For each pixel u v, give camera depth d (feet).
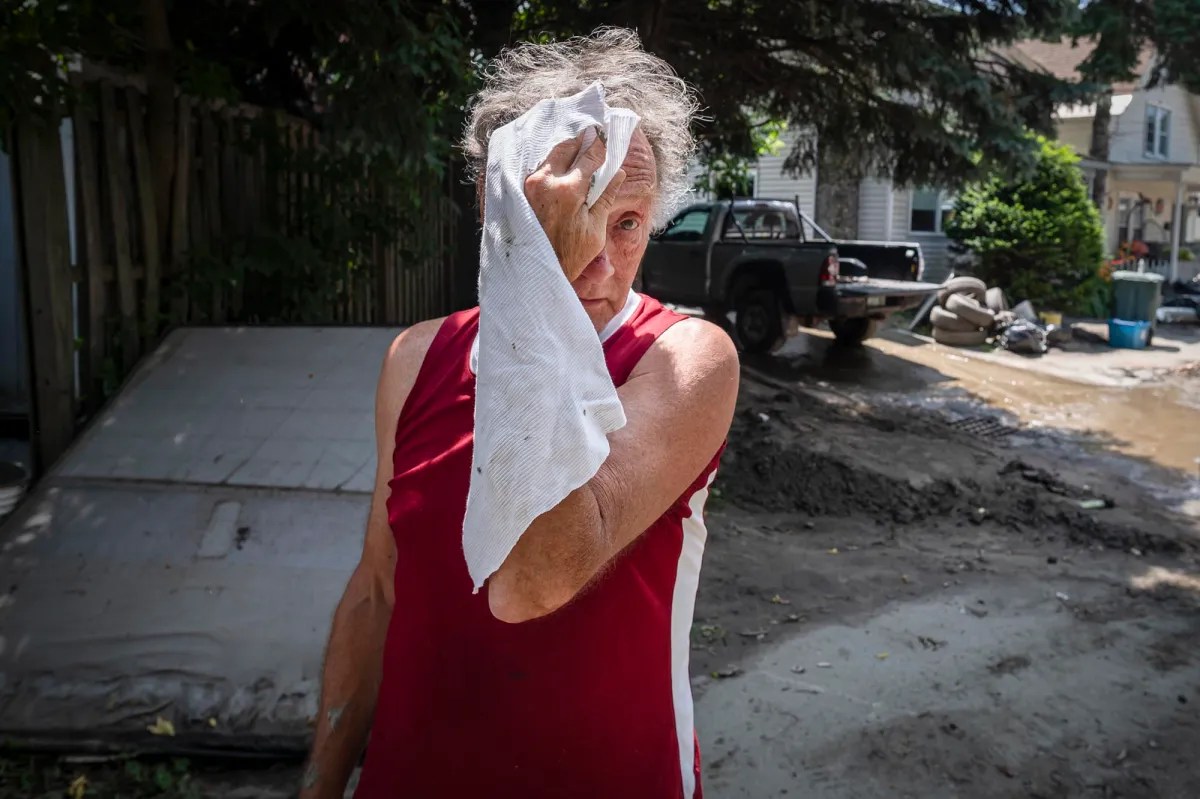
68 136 16.33
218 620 9.77
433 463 4.06
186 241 15.43
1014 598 16.05
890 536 19.51
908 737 11.35
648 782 4.14
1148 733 11.68
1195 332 55.57
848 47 26.96
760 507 21.25
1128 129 80.12
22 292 12.96
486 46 23.22
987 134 26.43
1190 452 28.14
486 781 4.00
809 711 11.89
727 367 3.92
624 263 3.99
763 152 42.32
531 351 2.89
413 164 15.55
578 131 3.16
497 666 3.95
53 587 10.04
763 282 39.19
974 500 21.61
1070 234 54.80
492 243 3.10
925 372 38.78
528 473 2.83
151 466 11.29
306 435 11.65
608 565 3.76
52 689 9.39
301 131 19.74
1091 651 13.98
